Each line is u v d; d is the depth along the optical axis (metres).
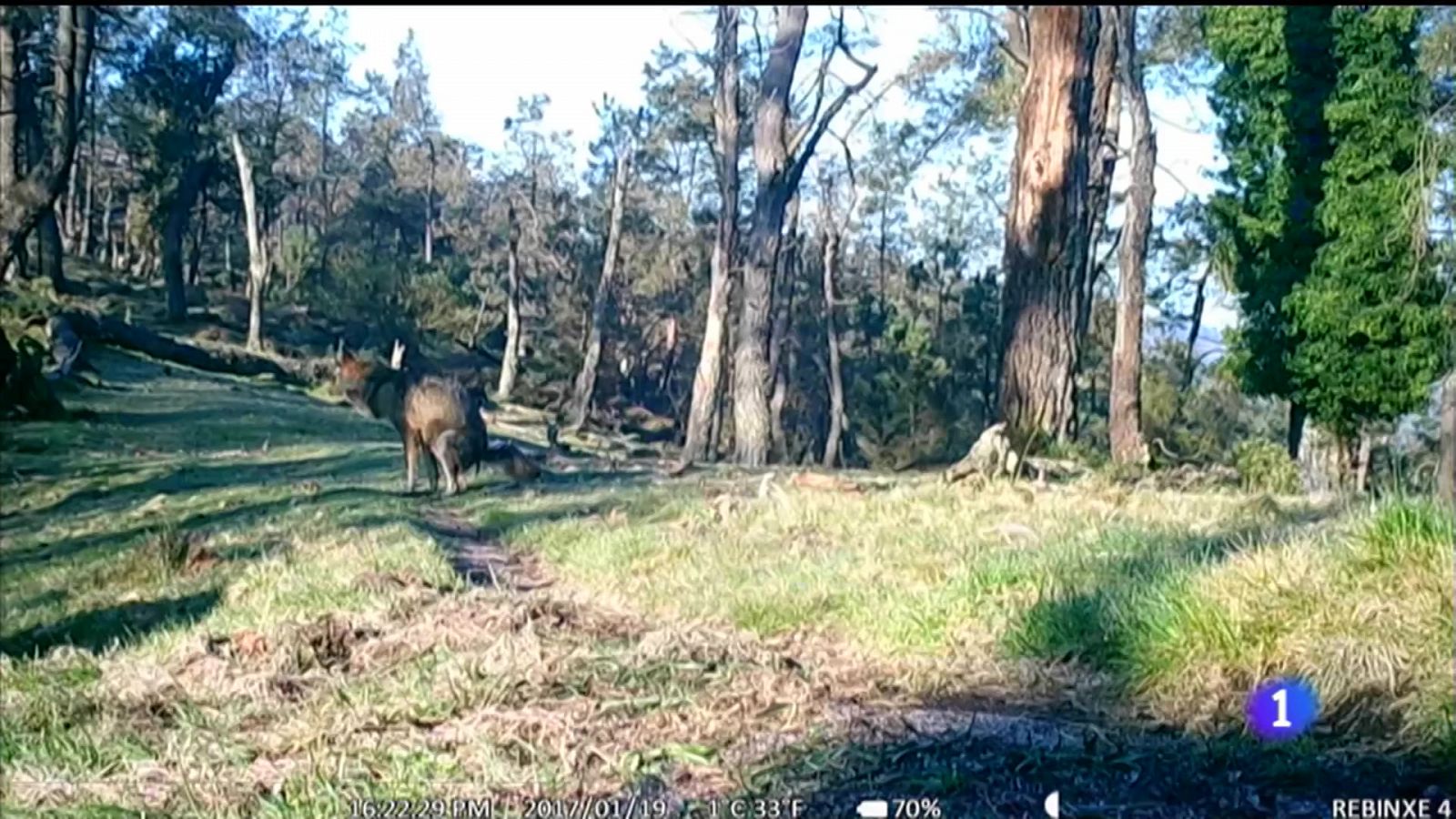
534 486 16.91
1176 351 48.09
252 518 14.70
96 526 15.70
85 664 7.79
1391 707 4.84
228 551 12.45
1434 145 18.38
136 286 57.50
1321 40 24.59
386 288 54.91
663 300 59.16
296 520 14.09
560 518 13.29
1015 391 15.86
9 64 33.31
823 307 52.72
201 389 33.59
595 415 47.69
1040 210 15.77
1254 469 15.22
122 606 10.30
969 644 6.46
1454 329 18.00
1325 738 4.87
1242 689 5.19
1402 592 5.35
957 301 57.44
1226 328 31.34
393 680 6.19
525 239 60.88
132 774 5.22
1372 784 4.49
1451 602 5.18
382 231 68.38
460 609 7.72
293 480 19.19
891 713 5.46
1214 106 28.06
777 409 45.16
